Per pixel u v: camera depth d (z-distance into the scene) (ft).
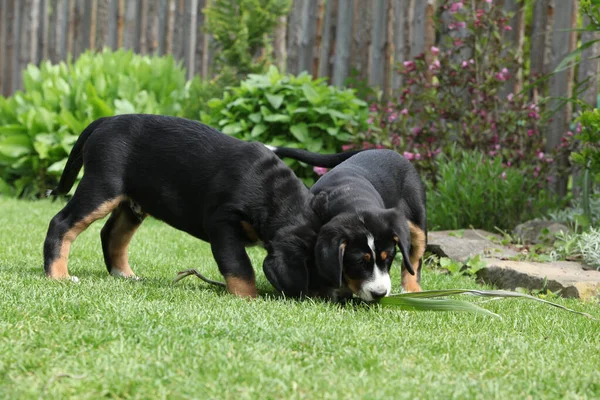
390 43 30.83
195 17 37.32
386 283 13.79
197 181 15.08
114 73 34.27
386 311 13.46
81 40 41.04
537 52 27.02
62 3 41.29
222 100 30.25
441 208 24.59
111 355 9.70
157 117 15.89
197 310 12.30
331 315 12.67
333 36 32.78
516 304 15.23
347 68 32.30
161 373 9.14
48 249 15.55
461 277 19.12
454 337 11.58
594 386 9.57
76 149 16.60
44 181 33.40
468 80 26.00
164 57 35.47
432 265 20.88
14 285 13.58
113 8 40.01
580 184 23.54
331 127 28.81
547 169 24.89
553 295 16.69
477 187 24.21
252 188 14.67
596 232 20.20
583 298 16.72
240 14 32.48
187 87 35.91
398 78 29.96
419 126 27.20
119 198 15.65
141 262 19.16
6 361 9.38
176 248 21.71
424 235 17.19
